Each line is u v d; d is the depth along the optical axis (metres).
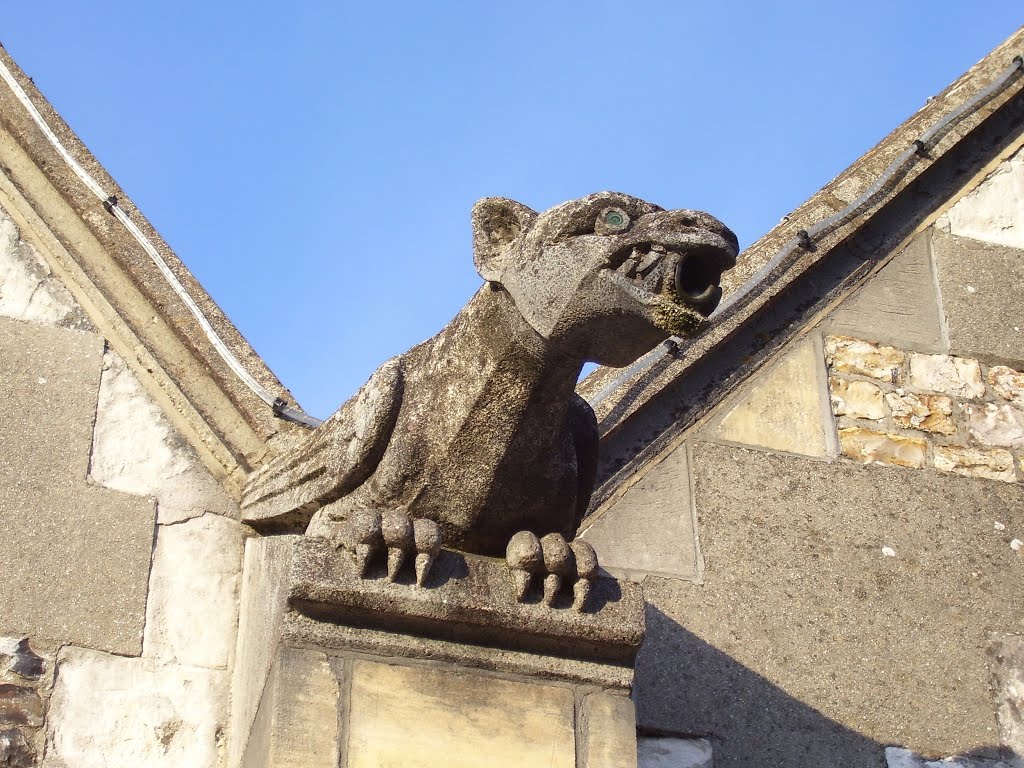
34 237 4.02
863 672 4.18
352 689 3.02
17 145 4.16
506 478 3.20
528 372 3.13
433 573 3.09
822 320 4.69
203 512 3.78
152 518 3.74
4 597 3.55
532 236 3.09
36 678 3.49
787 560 4.28
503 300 3.14
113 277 4.03
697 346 4.44
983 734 4.17
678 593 4.16
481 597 3.10
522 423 3.17
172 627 3.63
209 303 4.07
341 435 3.28
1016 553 4.45
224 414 3.92
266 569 3.44
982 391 4.70
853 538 4.36
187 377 3.95
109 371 3.89
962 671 4.24
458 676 3.09
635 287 2.93
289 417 3.90
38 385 3.81
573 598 3.15
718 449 4.40
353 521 3.08
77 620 3.57
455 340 3.22
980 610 4.34
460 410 3.16
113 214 4.12
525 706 3.10
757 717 4.05
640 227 2.96
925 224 4.95
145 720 3.51
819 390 4.57
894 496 4.46
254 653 3.37
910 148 4.95
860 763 4.06
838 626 4.22
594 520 4.21
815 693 4.12
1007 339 4.81
